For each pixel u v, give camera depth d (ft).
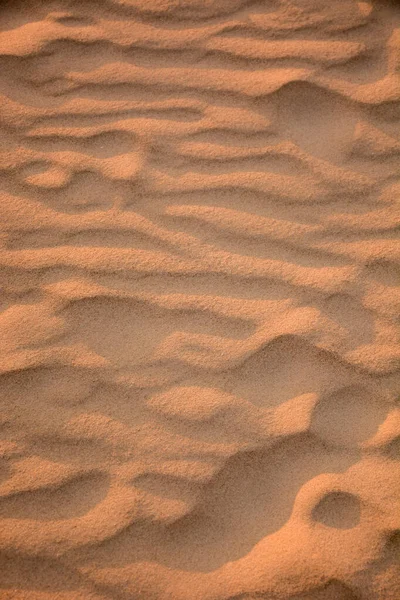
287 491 3.62
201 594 3.48
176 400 3.72
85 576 3.50
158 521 3.56
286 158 4.12
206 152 4.12
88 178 4.08
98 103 4.22
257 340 3.80
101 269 3.91
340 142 4.17
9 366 3.75
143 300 3.86
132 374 3.76
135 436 3.67
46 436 3.67
